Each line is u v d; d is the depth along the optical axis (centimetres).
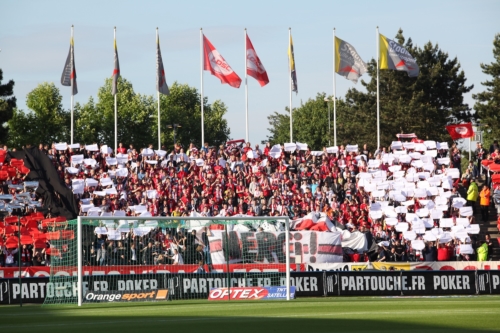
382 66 7156
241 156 7094
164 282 4288
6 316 3172
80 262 3900
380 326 2405
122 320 2814
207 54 7075
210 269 4894
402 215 6328
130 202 6438
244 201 6391
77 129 14875
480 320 2548
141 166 6788
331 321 2598
